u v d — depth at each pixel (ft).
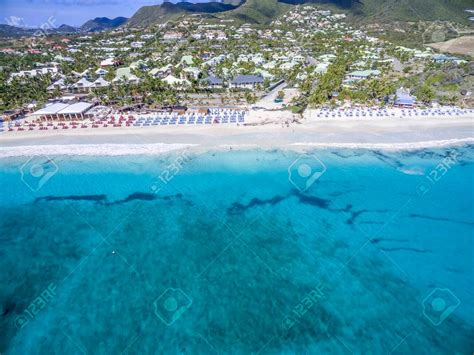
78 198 148.05
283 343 81.46
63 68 388.57
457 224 125.29
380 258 108.78
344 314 89.20
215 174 165.89
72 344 82.02
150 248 115.24
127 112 244.42
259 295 95.04
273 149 190.08
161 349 80.53
